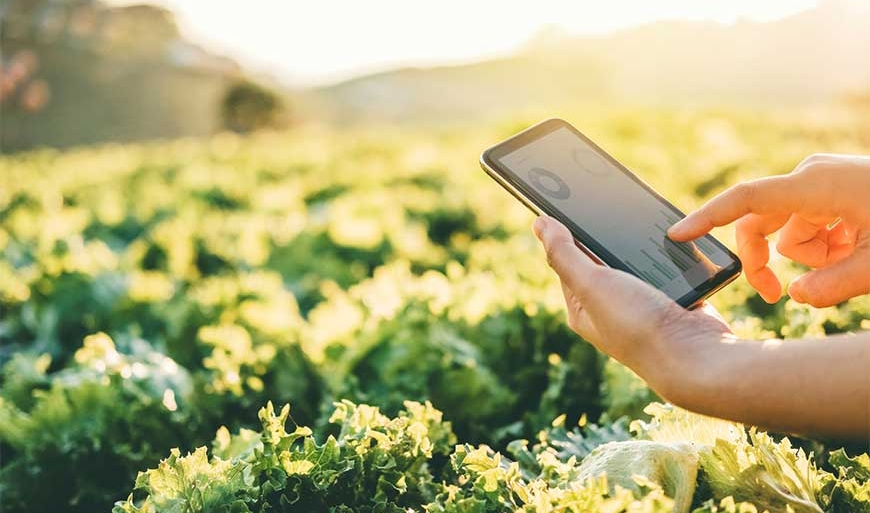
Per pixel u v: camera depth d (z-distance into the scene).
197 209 9.67
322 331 3.48
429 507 1.88
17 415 3.07
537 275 4.33
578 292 1.57
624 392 2.68
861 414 1.27
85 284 5.35
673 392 1.41
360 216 7.50
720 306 3.49
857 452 2.24
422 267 6.48
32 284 5.37
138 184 13.02
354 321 3.49
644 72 67.75
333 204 8.55
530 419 2.96
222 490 1.94
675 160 10.25
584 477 1.89
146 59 67.81
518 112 18.78
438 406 3.04
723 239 4.46
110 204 9.48
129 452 2.97
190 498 1.91
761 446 1.84
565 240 1.62
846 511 1.88
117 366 3.31
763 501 1.76
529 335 3.48
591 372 3.05
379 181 10.78
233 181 11.46
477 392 3.04
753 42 59.00
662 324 1.44
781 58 53.84
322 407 2.95
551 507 1.72
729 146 10.52
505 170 2.02
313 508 2.01
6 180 13.02
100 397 3.11
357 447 2.07
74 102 61.53
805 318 2.95
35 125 57.72
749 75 53.88
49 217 8.57
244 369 3.29
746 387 1.33
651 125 15.10
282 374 3.27
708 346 1.39
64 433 3.04
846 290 1.87
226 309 4.66
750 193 1.76
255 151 17.20
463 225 8.09
